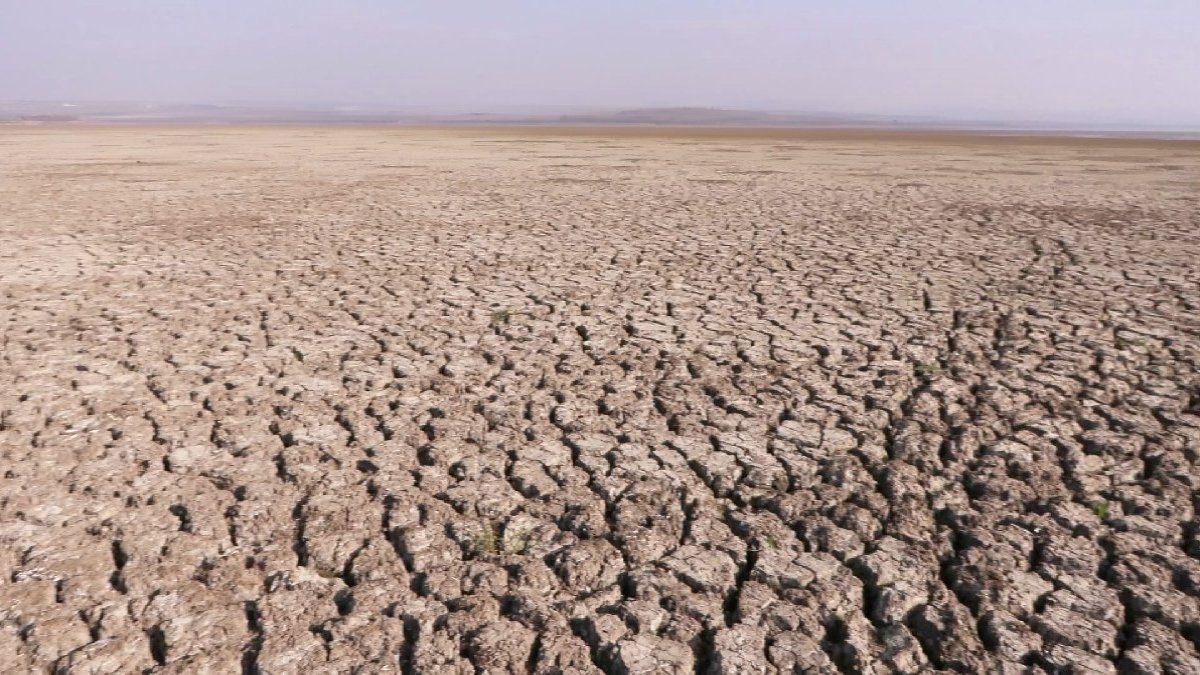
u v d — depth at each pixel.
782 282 6.85
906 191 13.68
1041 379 4.50
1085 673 2.32
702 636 2.49
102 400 4.29
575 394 4.43
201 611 2.59
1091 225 9.65
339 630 2.50
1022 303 6.06
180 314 5.92
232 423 4.02
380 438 3.87
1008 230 9.33
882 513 3.18
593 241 8.80
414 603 2.63
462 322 5.75
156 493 3.32
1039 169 19.31
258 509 3.20
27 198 12.48
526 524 3.11
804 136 48.47
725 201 12.30
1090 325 5.47
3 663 2.35
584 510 3.21
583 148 30.50
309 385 4.55
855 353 5.04
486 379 4.67
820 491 3.34
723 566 2.84
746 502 3.29
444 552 2.92
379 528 3.09
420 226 9.85
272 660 2.36
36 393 4.37
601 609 2.62
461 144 34.06
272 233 9.33
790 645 2.44
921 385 4.47
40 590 2.68
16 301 6.21
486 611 2.59
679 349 5.16
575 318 5.83
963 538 2.99
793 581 2.75
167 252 8.19
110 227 9.71
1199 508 3.14
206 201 12.26
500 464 3.60
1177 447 3.65
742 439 3.83
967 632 2.49
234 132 51.88
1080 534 2.99
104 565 2.83
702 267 7.46
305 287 6.74
